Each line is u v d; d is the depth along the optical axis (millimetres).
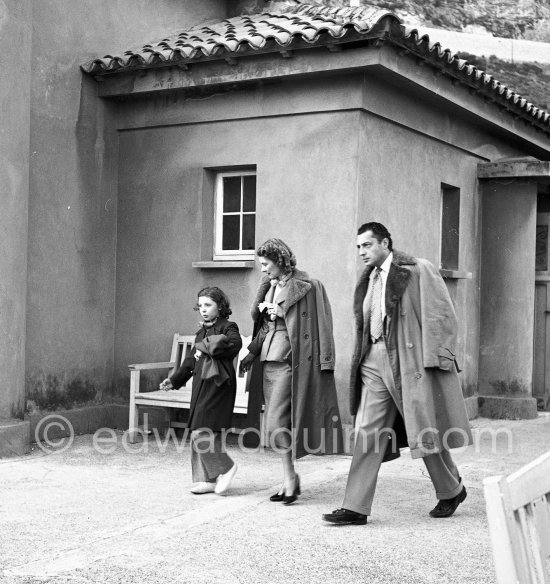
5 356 7277
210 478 5859
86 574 4152
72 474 6613
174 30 9633
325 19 8141
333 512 5156
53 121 8148
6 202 7234
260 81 7996
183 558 4434
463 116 9516
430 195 9047
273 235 8062
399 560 4430
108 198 8891
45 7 8008
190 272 8594
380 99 7887
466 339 10188
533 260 10508
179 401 7797
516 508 2156
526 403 10320
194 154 8562
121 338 8938
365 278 5293
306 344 5621
